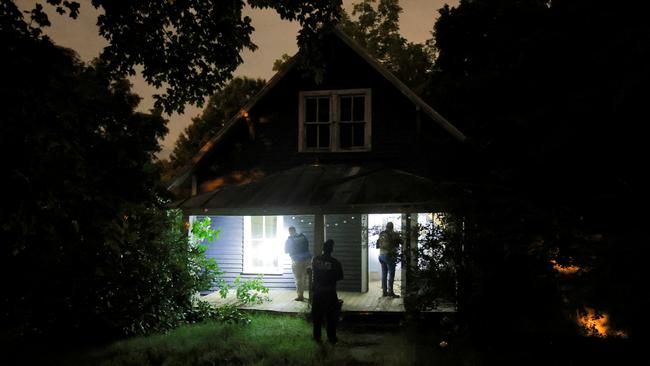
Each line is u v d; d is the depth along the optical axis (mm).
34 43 4059
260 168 13766
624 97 4617
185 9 7395
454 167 7418
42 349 8891
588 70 5430
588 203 5355
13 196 3994
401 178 11742
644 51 4316
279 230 14250
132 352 8523
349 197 10945
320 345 8672
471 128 7105
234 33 7668
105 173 4594
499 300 8203
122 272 9539
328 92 13625
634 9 5035
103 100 4691
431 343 8750
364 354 8289
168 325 10281
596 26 5324
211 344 8867
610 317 4906
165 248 10219
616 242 4461
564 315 7523
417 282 9102
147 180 5000
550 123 5680
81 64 4707
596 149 5367
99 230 4699
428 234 9141
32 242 4656
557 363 7035
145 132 4922
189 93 7820
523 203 5590
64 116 4320
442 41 12727
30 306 9094
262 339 9086
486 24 9219
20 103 3926
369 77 13477
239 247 14406
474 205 6242
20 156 3977
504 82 6469
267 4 7789
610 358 6484
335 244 13961
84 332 9633
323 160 13484
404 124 13164
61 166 4238
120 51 7098
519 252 5809
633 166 5340
